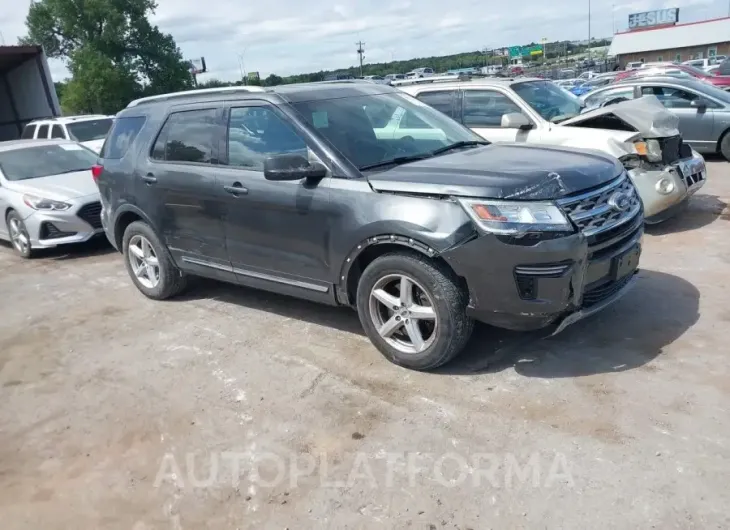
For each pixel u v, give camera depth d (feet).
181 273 19.19
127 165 19.07
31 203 27.22
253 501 10.12
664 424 10.97
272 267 15.66
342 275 14.10
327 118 15.11
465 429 11.39
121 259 26.30
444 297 12.52
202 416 12.76
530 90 27.48
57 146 32.58
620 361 13.23
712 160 36.83
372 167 14.05
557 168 12.87
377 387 13.15
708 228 22.62
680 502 9.16
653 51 214.90
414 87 29.48
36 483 11.12
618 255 12.92
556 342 14.29
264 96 15.60
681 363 12.92
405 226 12.53
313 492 10.18
